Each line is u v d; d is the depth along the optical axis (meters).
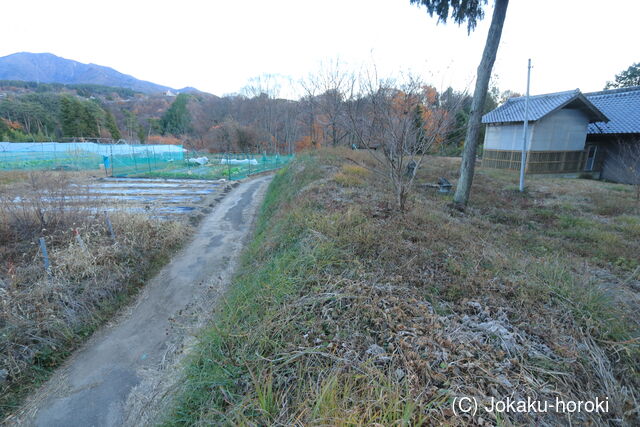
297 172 11.93
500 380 2.17
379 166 9.62
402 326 2.74
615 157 16.31
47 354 4.05
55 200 7.48
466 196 8.15
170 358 4.03
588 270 4.30
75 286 5.15
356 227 4.77
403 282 3.52
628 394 2.20
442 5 7.61
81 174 13.93
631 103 17.05
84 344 4.42
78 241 6.27
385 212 5.81
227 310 4.00
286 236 5.46
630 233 6.42
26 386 3.67
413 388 2.10
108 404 3.43
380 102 5.62
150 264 6.61
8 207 7.08
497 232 6.22
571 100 14.88
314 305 3.18
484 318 2.93
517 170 16.52
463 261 4.08
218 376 2.65
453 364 2.31
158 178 18.73
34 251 6.13
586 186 12.11
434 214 6.18
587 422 1.95
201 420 2.37
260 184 18.20
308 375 2.39
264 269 4.78
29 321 4.26
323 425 1.85
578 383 2.22
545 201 9.58
